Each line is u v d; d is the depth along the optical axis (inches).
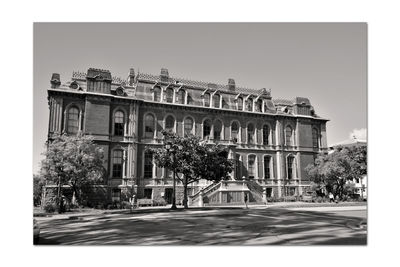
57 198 1253.7
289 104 2092.8
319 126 2066.9
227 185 1534.2
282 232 639.8
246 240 573.3
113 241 594.2
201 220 845.2
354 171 1701.5
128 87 1694.1
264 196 1552.7
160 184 1595.7
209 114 1784.0
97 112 1493.6
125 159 1537.9
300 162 1929.1
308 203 1557.6
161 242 577.9
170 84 1736.0
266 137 1926.7
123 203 1382.9
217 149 1330.0
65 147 1252.5
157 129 1648.6
